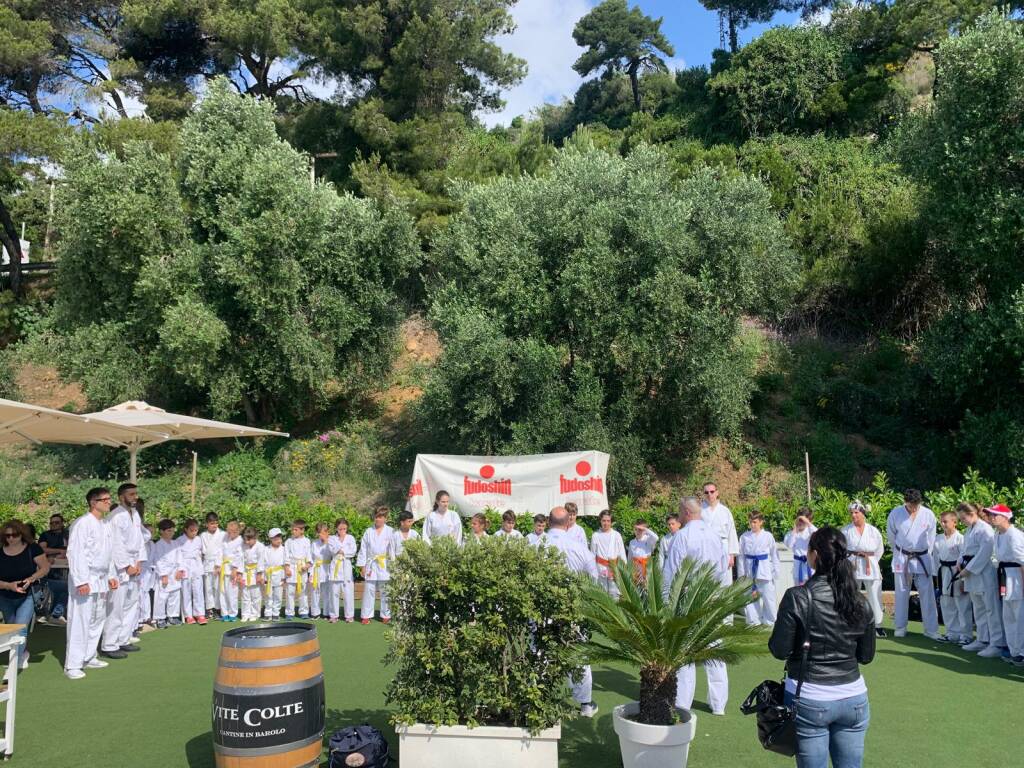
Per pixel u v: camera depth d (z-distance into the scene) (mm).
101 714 6895
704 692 7836
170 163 22047
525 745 5184
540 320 17047
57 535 11125
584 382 16781
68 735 6285
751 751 5941
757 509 13445
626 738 5281
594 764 5727
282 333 19719
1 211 29219
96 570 8672
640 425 18172
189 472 20344
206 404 22406
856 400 20625
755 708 4402
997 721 6707
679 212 16797
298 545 12266
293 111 32250
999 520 8953
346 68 28453
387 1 27344
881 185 24781
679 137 32688
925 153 17531
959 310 18562
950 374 17469
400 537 11797
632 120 35375
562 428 16406
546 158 26922
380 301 21016
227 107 21812
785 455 19281
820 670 4102
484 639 5230
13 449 22062
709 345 16672
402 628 5480
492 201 18484
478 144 30953
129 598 9773
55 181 22391
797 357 22531
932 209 18312
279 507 15227
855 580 4230
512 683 5320
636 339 16109
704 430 19531
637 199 17016
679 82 36406
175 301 19875
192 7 29625
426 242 24906
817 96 30516
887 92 29891
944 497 12742
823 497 13977
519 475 14531
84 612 8430
